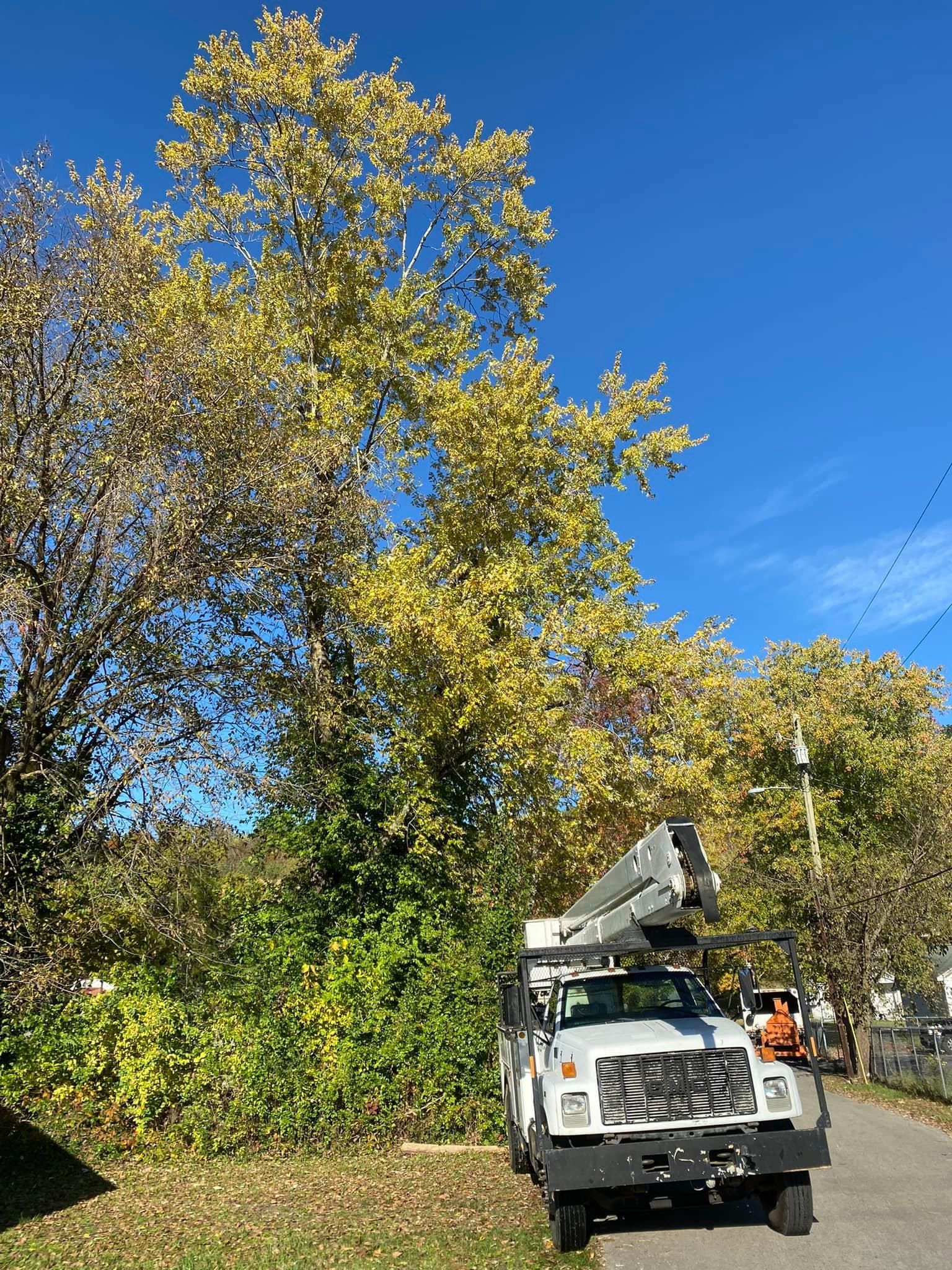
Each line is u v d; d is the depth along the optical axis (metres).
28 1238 8.48
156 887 12.48
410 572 15.68
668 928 8.20
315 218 19.42
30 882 12.68
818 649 33.22
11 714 13.05
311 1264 7.05
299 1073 12.58
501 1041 12.15
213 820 12.51
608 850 19.00
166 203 18.41
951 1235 6.93
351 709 16.86
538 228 20.47
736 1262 6.44
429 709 15.74
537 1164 8.46
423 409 19.16
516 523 18.50
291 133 18.36
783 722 28.38
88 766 13.22
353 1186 10.30
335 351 18.59
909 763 28.03
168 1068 12.34
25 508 12.53
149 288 14.71
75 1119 12.23
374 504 16.27
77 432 13.22
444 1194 9.64
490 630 16.11
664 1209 8.35
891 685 31.20
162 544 12.94
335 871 15.84
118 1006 12.50
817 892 20.84
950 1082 15.60
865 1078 19.94
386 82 19.41
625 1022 8.25
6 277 12.33
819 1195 8.73
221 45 18.44
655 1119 6.95
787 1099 7.11
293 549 14.81
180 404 13.66
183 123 18.53
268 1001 12.86
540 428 18.81
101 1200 10.05
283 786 14.38
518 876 16.73
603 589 19.02
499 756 15.70
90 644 13.13
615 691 16.84
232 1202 9.70
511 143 20.03
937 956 25.36
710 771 16.98
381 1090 12.66
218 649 14.48
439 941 14.23
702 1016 8.41
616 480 19.19
